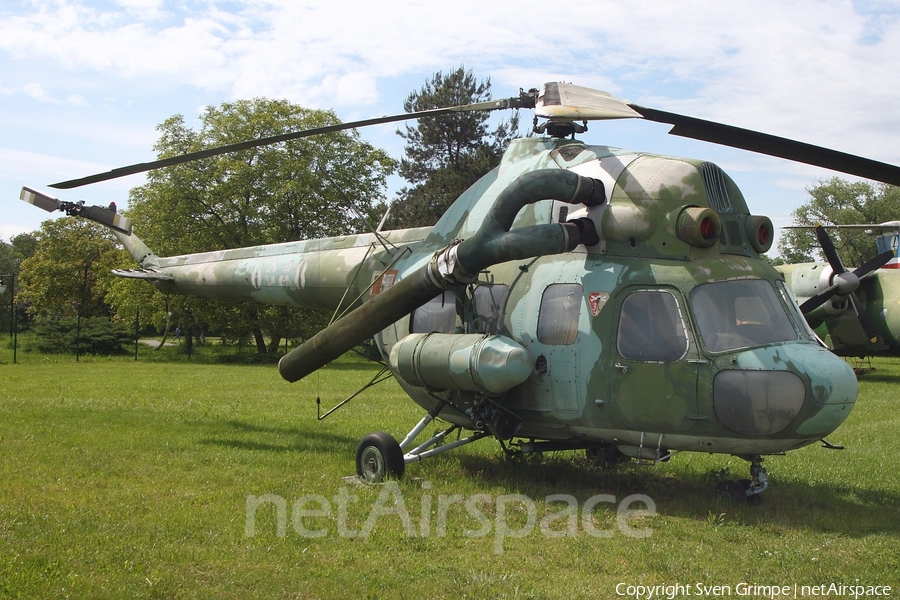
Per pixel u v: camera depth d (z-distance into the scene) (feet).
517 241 24.23
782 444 22.90
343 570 18.61
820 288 72.95
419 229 33.60
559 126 30.01
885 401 59.57
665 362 23.81
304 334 129.29
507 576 18.24
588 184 25.68
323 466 30.89
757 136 24.49
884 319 80.02
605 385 24.72
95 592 16.44
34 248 332.80
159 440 36.22
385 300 27.53
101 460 31.14
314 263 37.42
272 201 121.08
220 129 126.52
